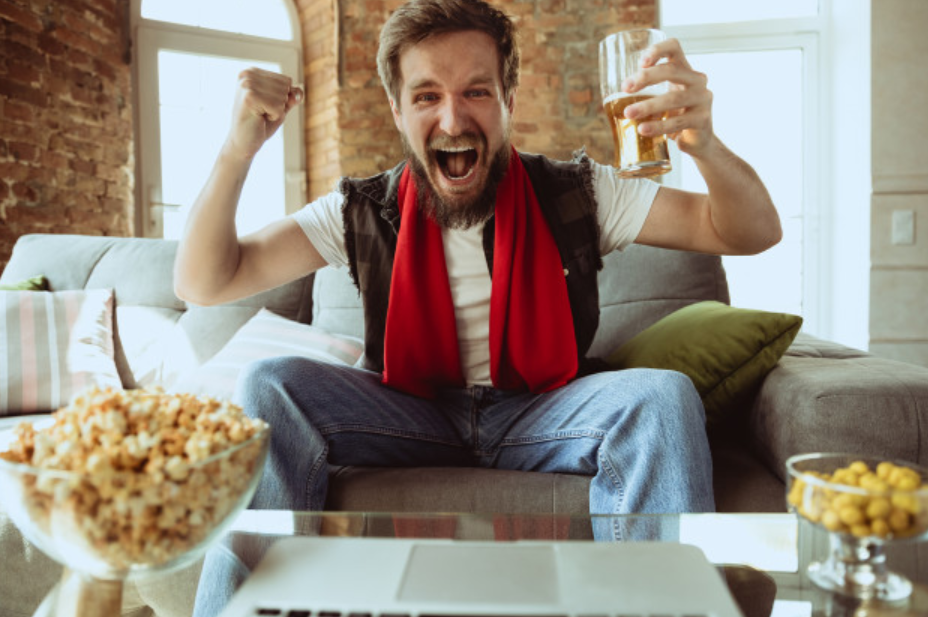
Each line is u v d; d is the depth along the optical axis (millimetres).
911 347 3182
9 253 3061
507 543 692
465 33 1275
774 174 3840
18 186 3092
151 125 3777
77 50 3328
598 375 1250
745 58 3826
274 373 1165
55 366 1846
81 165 3359
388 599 579
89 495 535
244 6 4027
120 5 3559
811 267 3744
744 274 3887
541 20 3736
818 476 688
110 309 2004
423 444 1313
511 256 1363
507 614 554
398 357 1361
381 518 802
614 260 1762
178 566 604
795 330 1296
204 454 573
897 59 3156
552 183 1433
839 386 1096
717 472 1208
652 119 1009
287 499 1117
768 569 701
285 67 4133
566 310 1359
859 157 3328
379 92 3885
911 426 1063
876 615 626
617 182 1430
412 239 1378
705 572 617
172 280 2043
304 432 1160
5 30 3018
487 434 1343
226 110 4031
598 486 1093
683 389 1059
